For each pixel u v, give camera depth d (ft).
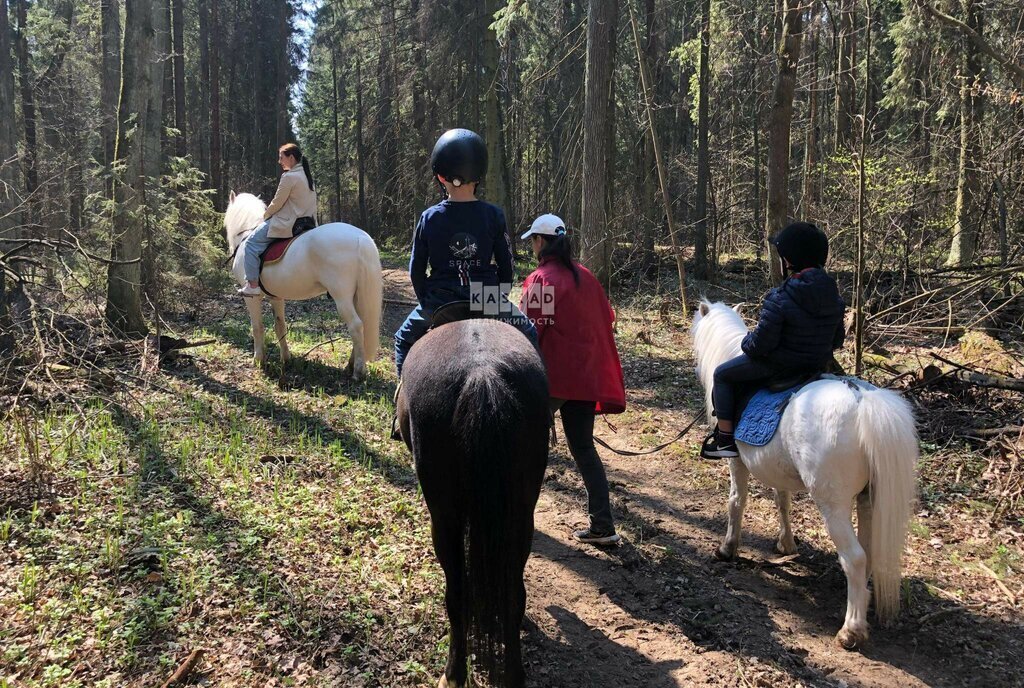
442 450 9.60
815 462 12.36
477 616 9.27
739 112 72.64
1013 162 35.60
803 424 12.62
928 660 12.56
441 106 68.08
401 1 86.12
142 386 24.41
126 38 30.01
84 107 73.72
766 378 14.12
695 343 16.48
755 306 39.06
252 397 24.97
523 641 12.85
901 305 32.22
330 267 26.13
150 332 30.86
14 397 19.20
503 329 11.22
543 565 15.79
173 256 39.19
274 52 117.19
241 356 30.48
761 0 52.49
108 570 13.41
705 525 18.21
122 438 19.76
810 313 13.30
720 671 12.03
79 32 81.76
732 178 67.05
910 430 11.89
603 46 37.09
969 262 41.19
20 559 13.64
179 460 18.62
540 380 10.30
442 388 9.72
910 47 51.75
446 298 12.45
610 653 12.60
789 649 12.79
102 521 15.20
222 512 16.03
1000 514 17.58
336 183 129.18
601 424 25.55
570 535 17.31
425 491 10.04
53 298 24.76
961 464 20.30
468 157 12.23
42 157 52.90
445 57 63.93
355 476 18.85
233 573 13.60
